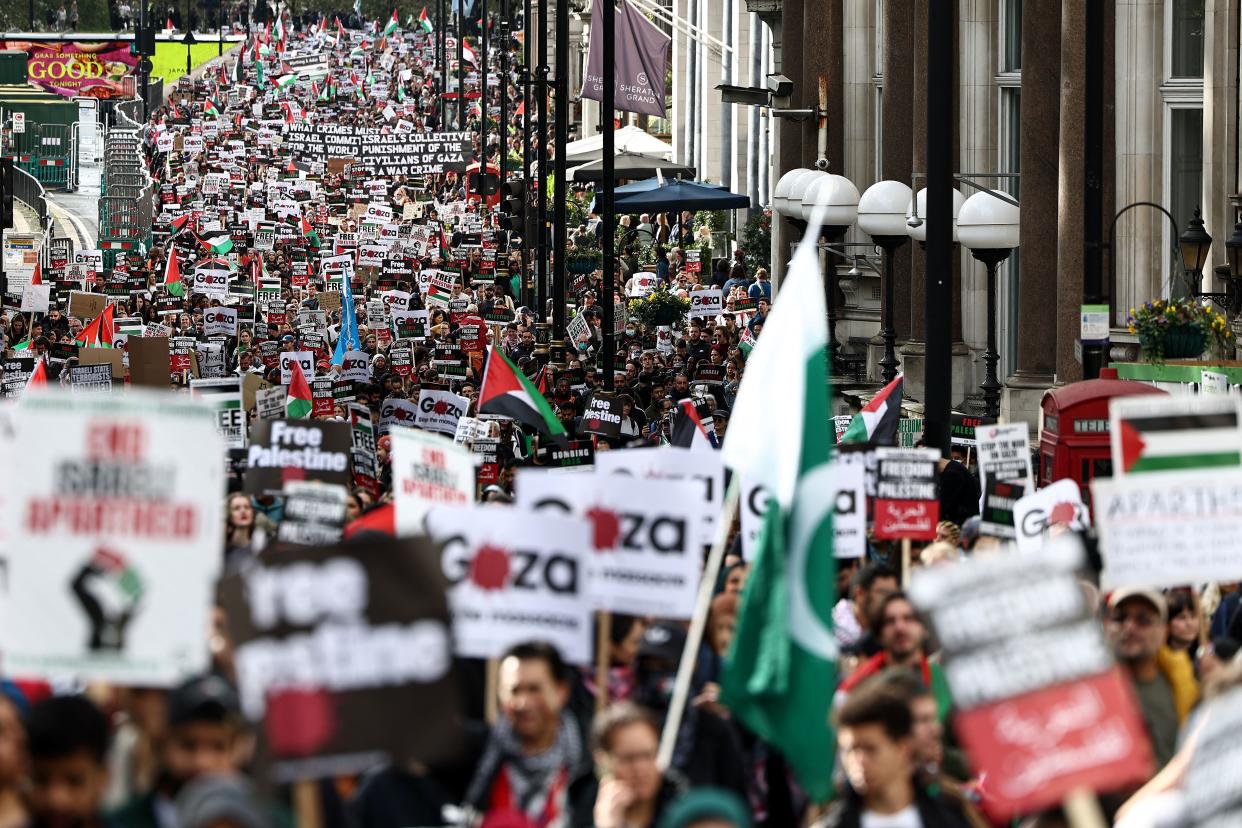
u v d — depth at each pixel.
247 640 17.27
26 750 15.74
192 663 17.59
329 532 29.75
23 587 17.59
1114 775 15.25
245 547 29.42
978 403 72.69
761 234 130.38
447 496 27.47
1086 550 30.92
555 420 43.88
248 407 58.25
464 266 129.00
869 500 34.56
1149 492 23.86
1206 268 57.97
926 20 74.44
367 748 17.30
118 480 17.62
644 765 18.06
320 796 19.19
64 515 17.61
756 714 20.91
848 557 31.08
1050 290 62.16
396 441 27.88
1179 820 15.49
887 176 79.00
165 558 17.61
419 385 67.75
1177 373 46.78
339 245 137.25
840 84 91.12
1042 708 15.38
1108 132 61.59
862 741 18.14
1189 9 60.62
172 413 17.64
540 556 21.55
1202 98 60.50
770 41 144.75
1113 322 61.62
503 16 136.38
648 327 105.44
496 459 55.12
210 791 15.41
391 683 17.38
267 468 38.28
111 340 74.94
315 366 71.19
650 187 109.06
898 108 78.50
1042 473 45.25
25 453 17.61
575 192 157.88
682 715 21.61
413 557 17.45
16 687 21.61
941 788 19.45
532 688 19.48
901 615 22.94
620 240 144.00
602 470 29.05
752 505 27.78
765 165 147.00
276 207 164.12
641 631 24.33
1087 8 44.31
